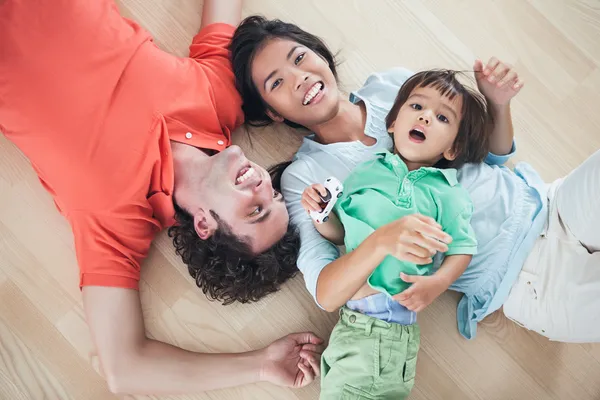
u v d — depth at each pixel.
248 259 1.29
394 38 1.52
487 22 1.51
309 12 1.52
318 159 1.34
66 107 1.22
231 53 1.36
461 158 1.27
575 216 1.17
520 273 1.27
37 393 1.38
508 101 1.25
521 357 1.41
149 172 1.25
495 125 1.30
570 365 1.41
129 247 1.28
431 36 1.52
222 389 1.39
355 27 1.52
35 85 1.21
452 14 1.51
